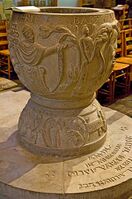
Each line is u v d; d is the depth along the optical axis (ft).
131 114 13.04
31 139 7.44
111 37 6.79
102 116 7.89
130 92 15.70
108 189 6.36
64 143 7.16
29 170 6.80
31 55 6.53
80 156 7.30
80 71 6.54
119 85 15.75
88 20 6.33
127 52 17.60
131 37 17.12
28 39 6.48
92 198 6.31
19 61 6.93
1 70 17.52
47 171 6.78
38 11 7.34
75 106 7.26
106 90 14.47
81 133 7.23
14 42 6.85
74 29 6.26
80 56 6.40
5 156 7.27
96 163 7.09
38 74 6.68
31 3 19.27
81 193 6.19
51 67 6.49
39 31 6.33
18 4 18.67
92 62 6.58
